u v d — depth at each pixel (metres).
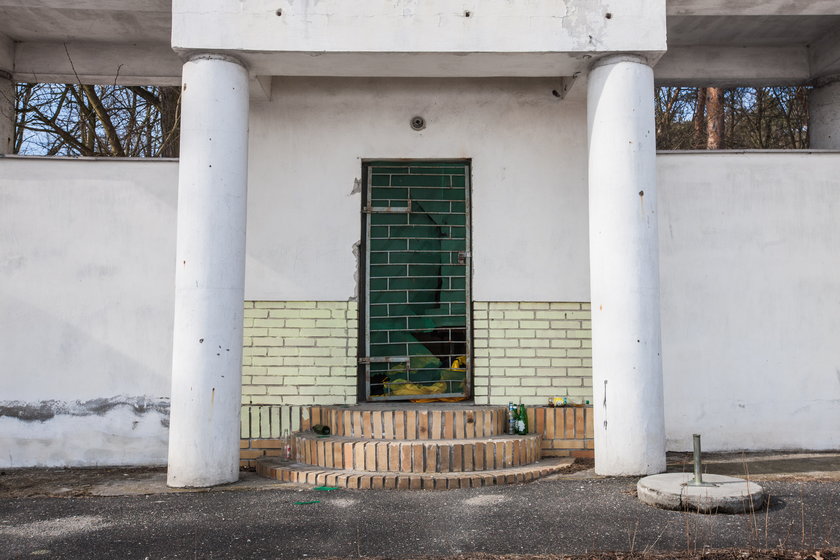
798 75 9.47
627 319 6.58
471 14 6.75
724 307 8.00
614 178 6.73
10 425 7.67
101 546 4.72
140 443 7.73
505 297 8.12
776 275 8.04
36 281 7.80
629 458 6.51
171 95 14.34
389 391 8.12
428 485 6.25
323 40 6.69
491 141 8.30
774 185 8.12
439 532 4.91
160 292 7.85
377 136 8.26
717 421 7.89
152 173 7.95
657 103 16.39
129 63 9.22
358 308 8.09
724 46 9.48
